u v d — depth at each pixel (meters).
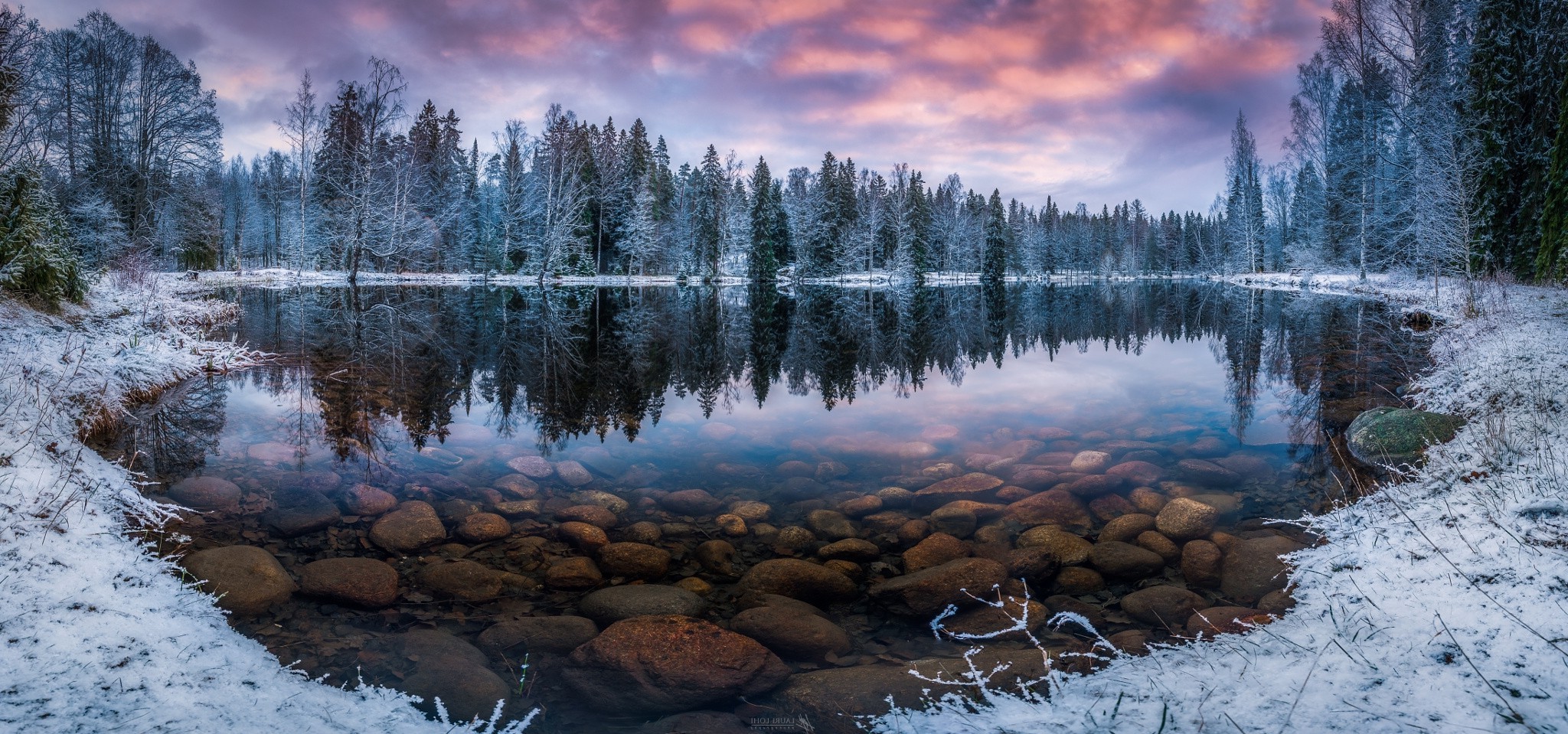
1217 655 3.05
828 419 9.64
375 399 10.12
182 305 17.95
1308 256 40.22
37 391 6.39
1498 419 5.84
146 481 5.79
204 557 4.00
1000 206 59.62
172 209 31.05
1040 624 3.76
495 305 27.52
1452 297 17.86
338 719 2.60
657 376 13.47
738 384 12.74
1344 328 18.19
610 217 47.69
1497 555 3.38
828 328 24.22
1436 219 20.56
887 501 5.98
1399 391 9.39
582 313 25.97
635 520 5.59
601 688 3.04
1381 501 4.96
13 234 11.51
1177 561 4.62
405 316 22.02
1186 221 90.19
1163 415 9.41
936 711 2.79
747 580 4.27
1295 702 2.40
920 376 13.86
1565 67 18.77
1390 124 29.05
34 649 2.71
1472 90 23.72
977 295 45.47
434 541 4.95
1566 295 14.77
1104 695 2.72
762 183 49.16
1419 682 2.46
